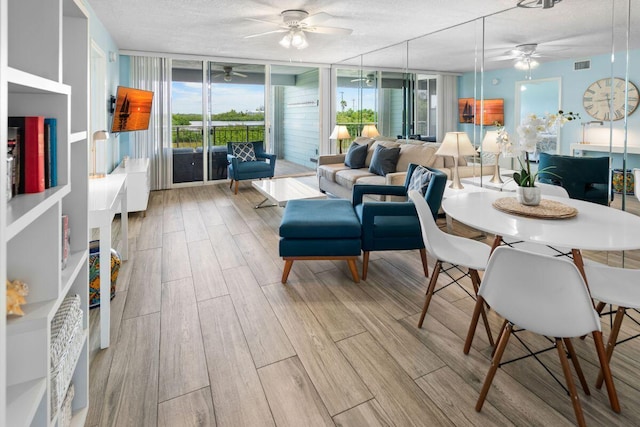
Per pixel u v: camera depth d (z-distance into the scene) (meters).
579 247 1.52
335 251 2.82
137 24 4.51
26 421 0.84
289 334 2.17
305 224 2.79
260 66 7.24
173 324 2.27
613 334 1.74
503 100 4.43
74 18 1.50
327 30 4.14
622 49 3.29
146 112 5.49
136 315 2.38
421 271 3.11
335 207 3.21
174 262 3.28
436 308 2.48
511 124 4.32
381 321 2.31
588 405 1.60
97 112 4.64
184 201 5.69
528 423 1.51
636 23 3.20
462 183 4.61
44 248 1.11
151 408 1.60
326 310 2.45
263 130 7.43
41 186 1.11
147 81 6.31
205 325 2.27
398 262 3.31
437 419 1.54
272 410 1.60
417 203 2.16
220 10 3.96
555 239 1.61
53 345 1.14
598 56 3.48
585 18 3.60
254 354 1.98
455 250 2.23
